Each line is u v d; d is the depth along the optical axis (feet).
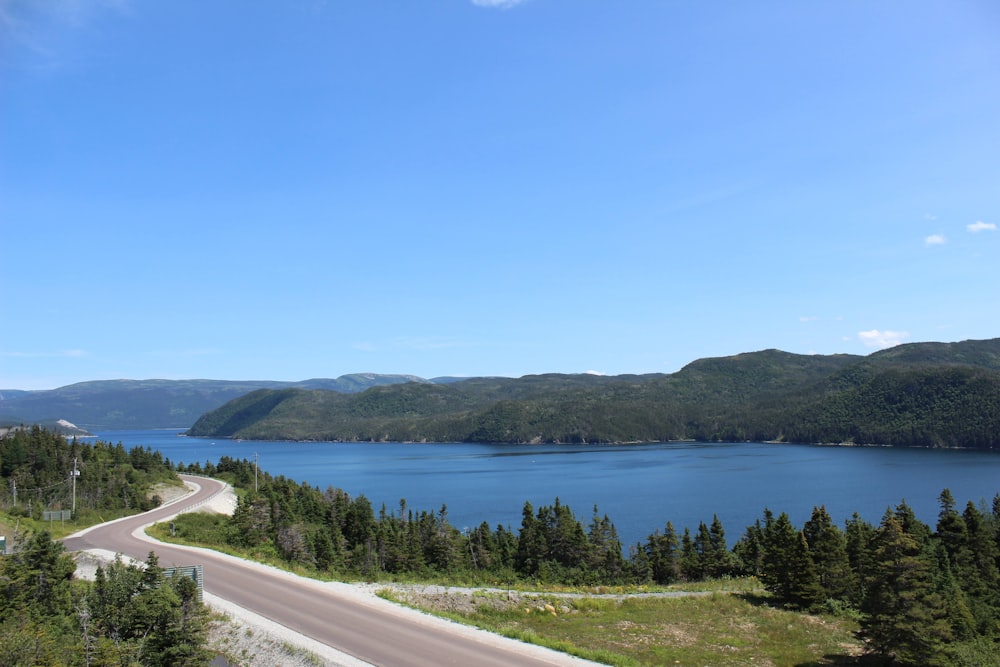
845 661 119.14
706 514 529.04
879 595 114.21
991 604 205.26
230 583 135.33
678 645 124.47
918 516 495.82
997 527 274.77
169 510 289.12
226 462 508.94
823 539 207.10
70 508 284.61
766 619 151.23
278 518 269.85
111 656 80.48
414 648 89.51
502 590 163.12
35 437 376.27
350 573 211.61
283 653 90.02
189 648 82.79
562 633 127.03
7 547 172.65
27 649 84.28
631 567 294.66
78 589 119.03
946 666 109.29
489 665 81.92
